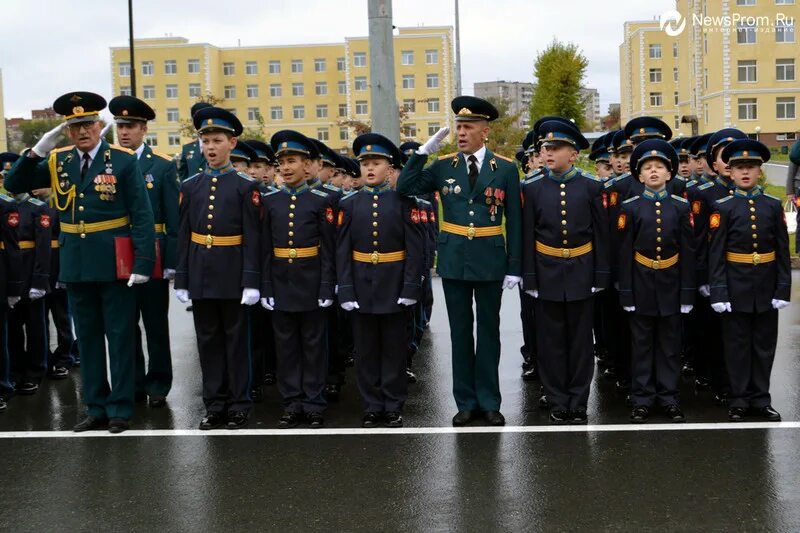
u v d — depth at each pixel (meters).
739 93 42.91
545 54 42.41
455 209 6.14
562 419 6.21
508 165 6.20
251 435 6.02
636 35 62.75
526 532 4.29
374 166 6.25
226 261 6.16
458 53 34.19
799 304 10.78
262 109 66.31
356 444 5.75
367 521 4.45
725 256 6.21
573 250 6.10
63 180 6.15
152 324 6.89
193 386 7.56
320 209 6.35
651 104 62.41
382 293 6.16
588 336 6.19
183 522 4.49
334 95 65.69
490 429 6.03
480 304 6.21
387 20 10.45
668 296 6.22
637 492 4.77
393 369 6.28
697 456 5.34
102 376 6.30
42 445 5.84
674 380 6.29
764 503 4.59
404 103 63.00
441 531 4.32
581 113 42.12
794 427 5.93
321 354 6.40
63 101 6.04
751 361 6.26
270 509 4.64
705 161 7.46
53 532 4.41
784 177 29.11
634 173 6.46
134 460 5.48
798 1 42.59
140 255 6.13
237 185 6.24
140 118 6.79
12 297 6.96
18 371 7.55
